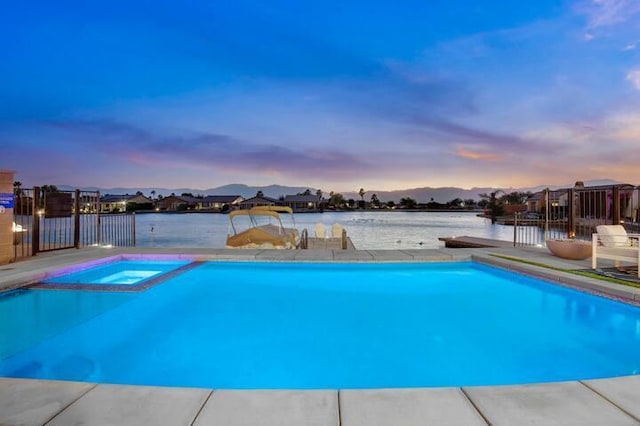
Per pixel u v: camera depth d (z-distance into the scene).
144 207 90.25
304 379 3.20
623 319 4.65
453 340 4.04
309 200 100.75
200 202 98.62
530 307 5.19
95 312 4.85
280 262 7.59
